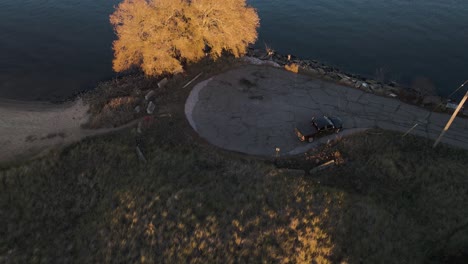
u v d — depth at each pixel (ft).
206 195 72.13
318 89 112.88
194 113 101.91
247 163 83.71
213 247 60.34
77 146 90.99
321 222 65.36
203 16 113.80
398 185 76.18
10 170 81.00
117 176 79.56
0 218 68.59
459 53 147.84
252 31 120.16
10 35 170.09
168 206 69.21
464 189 73.61
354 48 156.35
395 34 165.68
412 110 103.19
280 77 119.24
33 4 208.03
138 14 110.22
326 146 88.79
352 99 107.96
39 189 76.64
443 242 62.23
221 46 117.70
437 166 80.43
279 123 97.35
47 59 150.82
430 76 134.31
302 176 78.54
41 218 69.00
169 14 111.86
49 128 104.94
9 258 59.62
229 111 102.37
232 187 74.69
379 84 123.34
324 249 59.82
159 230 63.72
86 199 73.67
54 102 124.16
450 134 93.30
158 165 82.33
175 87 114.11
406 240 62.44
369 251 60.03
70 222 68.33
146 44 109.50
